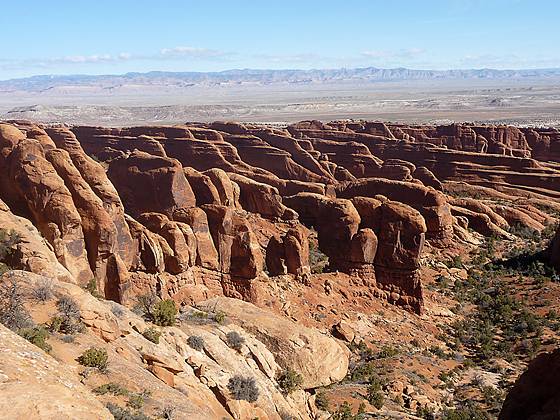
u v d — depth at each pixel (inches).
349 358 1763.0
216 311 1542.8
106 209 1646.2
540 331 2080.5
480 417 1494.8
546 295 2420.0
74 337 949.8
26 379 646.5
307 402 1381.6
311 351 1444.4
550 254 2817.4
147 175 2662.4
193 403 944.9
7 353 692.7
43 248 1375.5
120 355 991.0
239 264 1903.3
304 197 2955.2
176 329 1275.8
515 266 2819.9
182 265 1756.9
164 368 1044.5
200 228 1877.5
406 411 1526.8
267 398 1192.2
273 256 2089.1
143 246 1704.0
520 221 3609.7
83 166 1704.0
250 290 1888.5
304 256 2080.5
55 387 618.8
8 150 1674.5
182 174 2618.1
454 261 2778.1
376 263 2181.3
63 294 1053.2
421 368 1777.8
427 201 2960.1
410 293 2142.0
